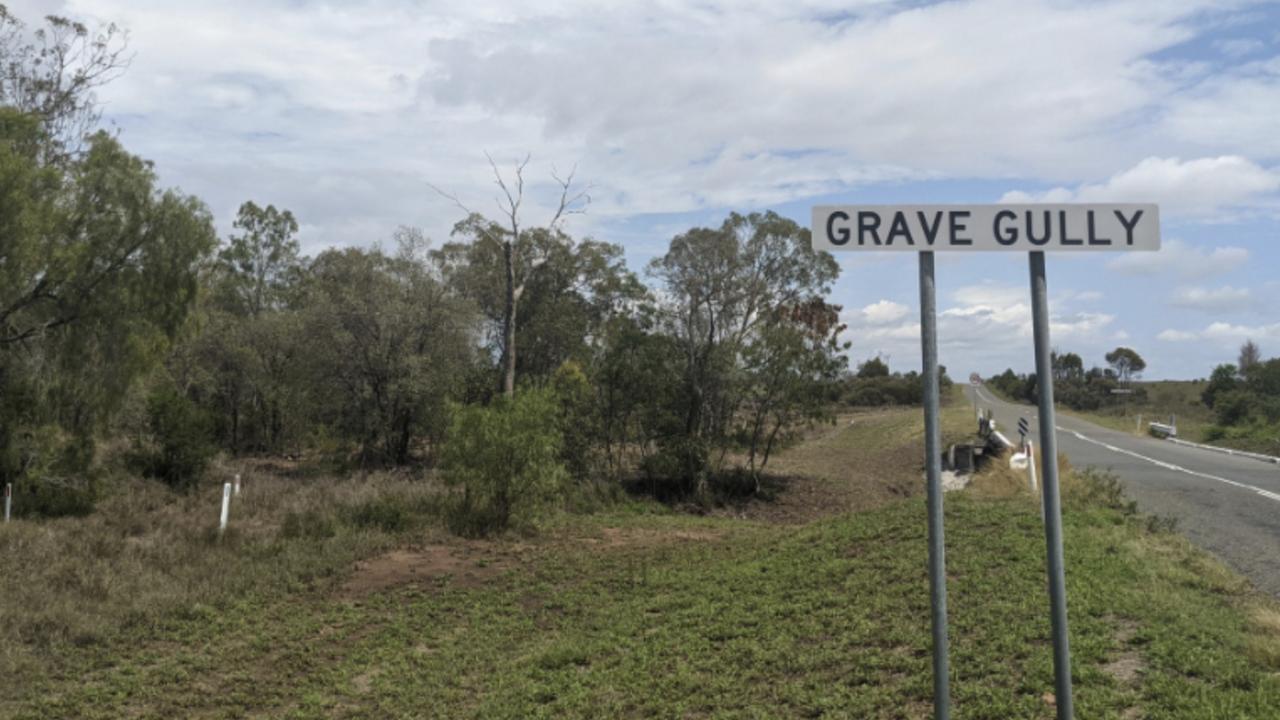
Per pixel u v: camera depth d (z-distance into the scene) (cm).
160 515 2025
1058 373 9131
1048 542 388
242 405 4272
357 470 3200
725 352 3178
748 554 1408
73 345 2203
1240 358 7512
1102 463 2447
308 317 3522
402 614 1203
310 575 1424
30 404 2145
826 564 1138
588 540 1814
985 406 7206
